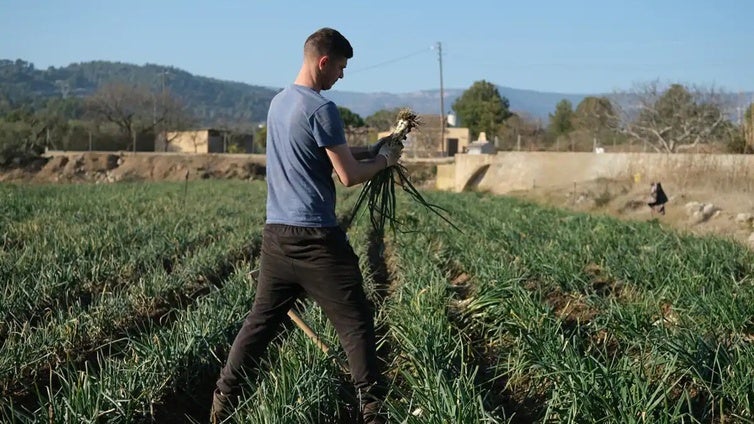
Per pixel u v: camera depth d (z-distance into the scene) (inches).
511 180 1270.9
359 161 189.5
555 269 339.3
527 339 226.5
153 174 1784.0
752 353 203.0
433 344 223.0
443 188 1542.8
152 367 211.6
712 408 192.9
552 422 186.2
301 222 184.7
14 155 1782.7
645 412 171.5
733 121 1551.4
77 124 2362.2
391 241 525.7
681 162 995.9
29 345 233.5
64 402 183.8
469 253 401.1
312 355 219.8
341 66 190.7
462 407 171.8
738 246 440.1
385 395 190.9
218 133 2719.0
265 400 183.9
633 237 484.4
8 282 322.7
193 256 410.3
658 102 1664.6
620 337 248.1
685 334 223.8
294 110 184.4
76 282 334.3
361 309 189.8
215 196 962.7
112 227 497.7
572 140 2075.5
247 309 275.1
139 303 310.2
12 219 589.9
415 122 198.8
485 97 2979.8
